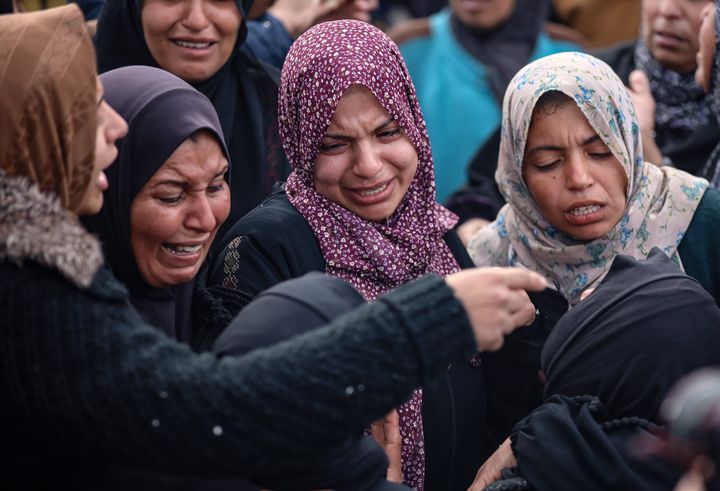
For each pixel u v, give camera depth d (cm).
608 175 237
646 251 243
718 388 135
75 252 153
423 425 225
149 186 196
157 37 274
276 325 161
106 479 163
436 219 238
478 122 415
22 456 160
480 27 420
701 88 325
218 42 277
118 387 148
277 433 147
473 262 255
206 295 213
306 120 225
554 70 236
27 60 161
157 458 149
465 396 232
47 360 149
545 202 240
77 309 152
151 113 197
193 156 197
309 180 231
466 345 153
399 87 227
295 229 226
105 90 204
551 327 243
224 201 206
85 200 170
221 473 150
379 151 224
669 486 176
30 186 159
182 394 147
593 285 245
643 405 186
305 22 342
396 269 228
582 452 183
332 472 167
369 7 349
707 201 244
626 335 189
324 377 148
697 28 320
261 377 148
